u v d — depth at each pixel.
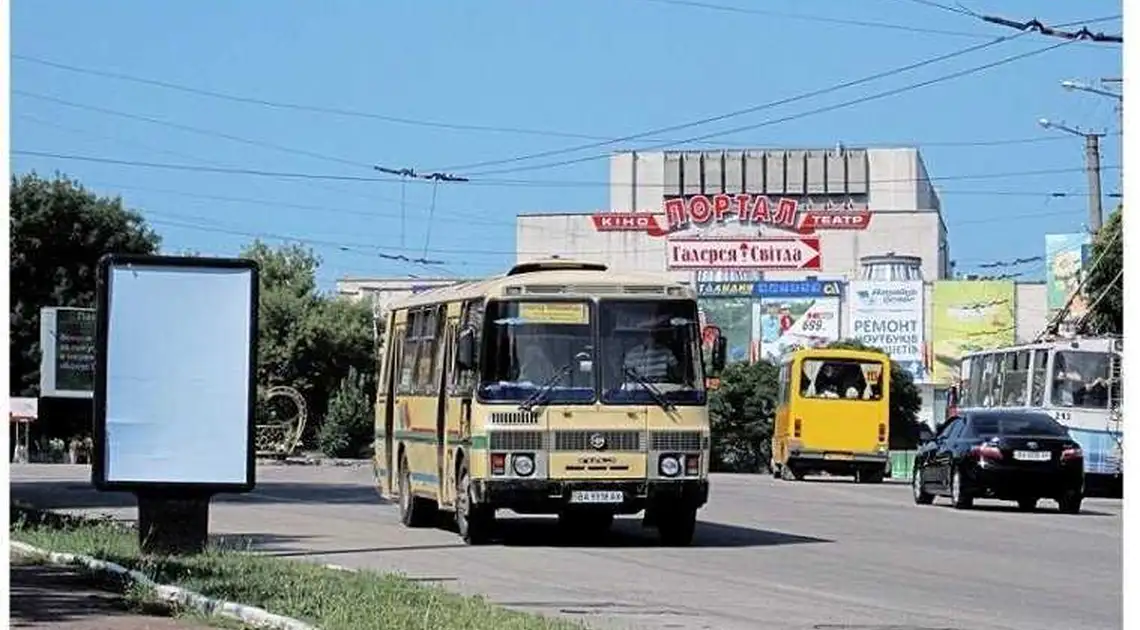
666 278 25.41
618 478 24.28
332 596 16.25
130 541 22.31
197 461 20.94
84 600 17.02
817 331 98.31
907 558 23.64
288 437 74.50
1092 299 57.94
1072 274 88.81
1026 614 17.30
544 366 24.41
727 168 126.75
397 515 32.41
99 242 52.16
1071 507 36.09
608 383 24.44
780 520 31.89
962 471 36.06
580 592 18.61
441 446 26.73
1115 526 31.34
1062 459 35.59
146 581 17.48
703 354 25.14
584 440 24.23
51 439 65.00
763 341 98.75
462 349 24.38
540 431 24.19
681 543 25.55
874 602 18.03
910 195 124.44
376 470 32.84
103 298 20.75
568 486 24.17
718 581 20.06
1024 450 35.56
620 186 128.25
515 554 23.53
